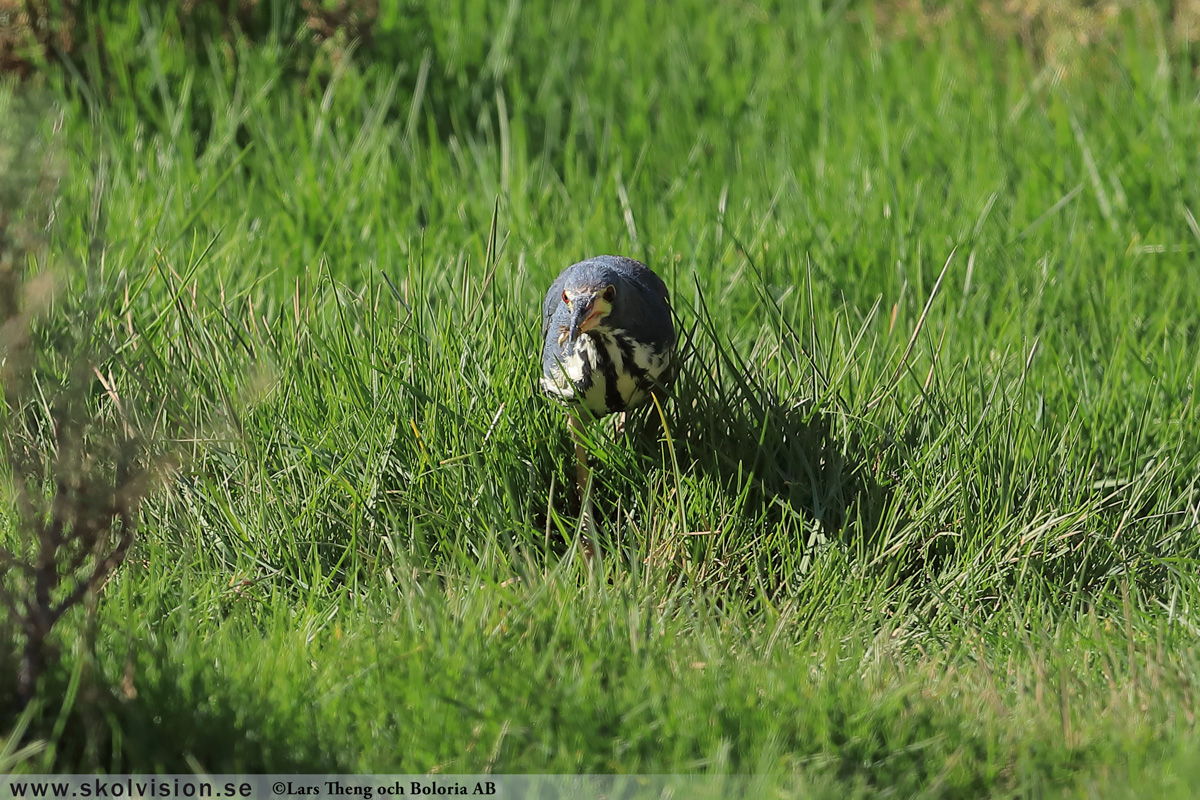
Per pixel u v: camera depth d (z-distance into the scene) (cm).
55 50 2644
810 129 2773
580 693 1219
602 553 1639
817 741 1192
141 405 1577
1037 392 1803
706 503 1627
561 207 2359
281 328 1770
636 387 1602
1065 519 1592
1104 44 3183
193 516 1562
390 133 2455
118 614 1341
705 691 1234
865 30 3381
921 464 1653
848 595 1526
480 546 1577
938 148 2636
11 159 1149
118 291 1686
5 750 1066
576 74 2995
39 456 1426
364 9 2881
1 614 1241
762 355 1845
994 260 2188
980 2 3544
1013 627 1492
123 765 1134
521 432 1691
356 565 1497
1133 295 2109
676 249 2155
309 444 1645
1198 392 1800
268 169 2347
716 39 3247
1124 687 1316
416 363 1697
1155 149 2553
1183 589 1542
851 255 2153
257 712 1179
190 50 2750
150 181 2283
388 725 1224
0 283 1160
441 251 2094
